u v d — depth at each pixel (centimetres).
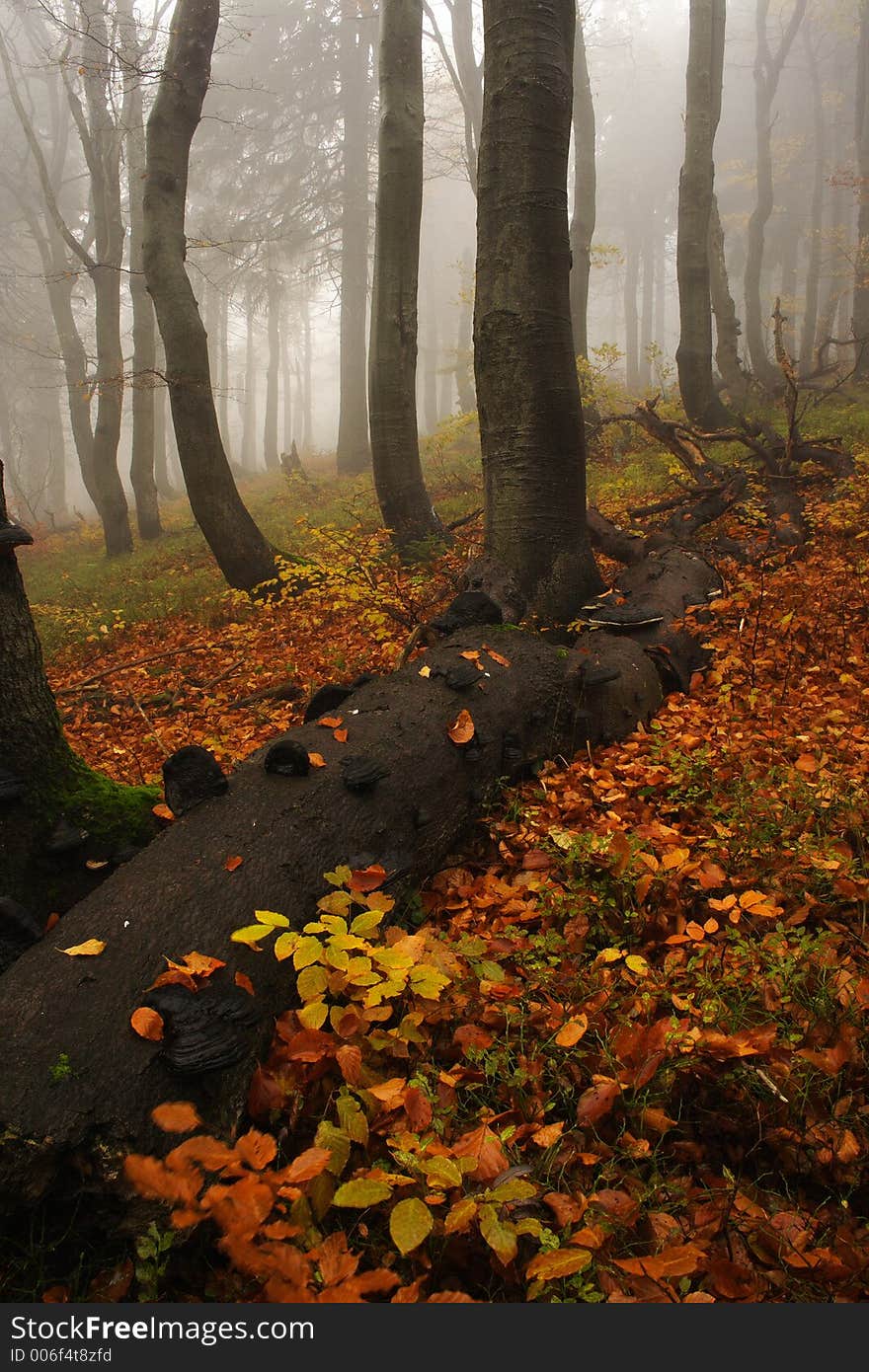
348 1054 204
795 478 828
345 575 627
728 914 285
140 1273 171
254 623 811
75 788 291
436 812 321
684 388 1365
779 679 495
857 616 559
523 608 507
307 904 250
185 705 645
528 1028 241
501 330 505
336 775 293
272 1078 214
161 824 298
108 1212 175
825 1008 229
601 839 309
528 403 506
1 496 268
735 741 404
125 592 1139
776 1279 173
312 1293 158
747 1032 217
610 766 400
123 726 629
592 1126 207
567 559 522
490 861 344
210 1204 163
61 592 1300
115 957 212
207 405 886
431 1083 226
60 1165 174
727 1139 211
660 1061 213
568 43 490
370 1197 166
